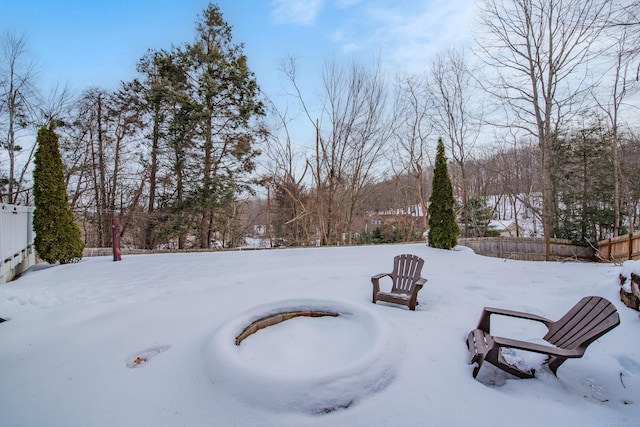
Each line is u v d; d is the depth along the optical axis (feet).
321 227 47.16
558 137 44.37
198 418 6.33
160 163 47.26
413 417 6.21
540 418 6.12
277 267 20.74
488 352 7.47
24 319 11.53
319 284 16.25
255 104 44.21
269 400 6.59
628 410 6.40
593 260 37.52
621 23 15.88
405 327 10.54
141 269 20.76
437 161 29.55
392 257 24.31
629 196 38.83
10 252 18.24
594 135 42.16
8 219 18.11
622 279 11.62
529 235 63.26
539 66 37.52
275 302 11.42
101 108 48.14
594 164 42.37
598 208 44.01
